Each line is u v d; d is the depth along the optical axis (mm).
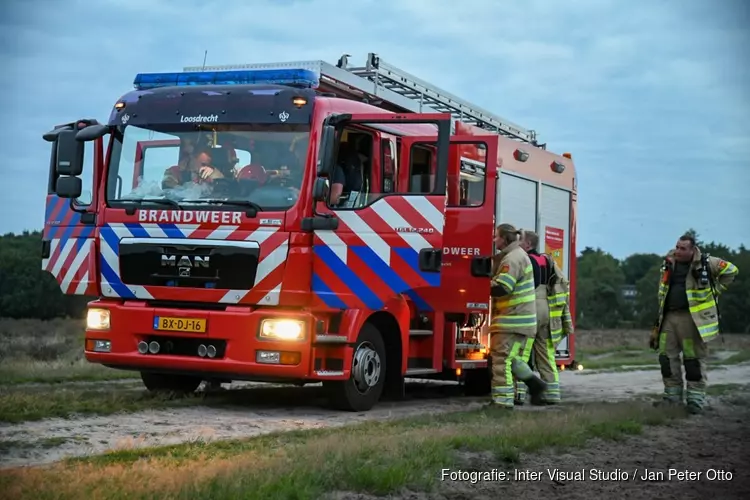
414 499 6070
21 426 8102
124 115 10359
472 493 6332
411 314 11438
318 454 6645
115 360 10148
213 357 9773
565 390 15070
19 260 56125
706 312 11109
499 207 12906
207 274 9789
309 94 9828
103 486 5594
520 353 10773
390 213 9977
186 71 10805
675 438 8961
